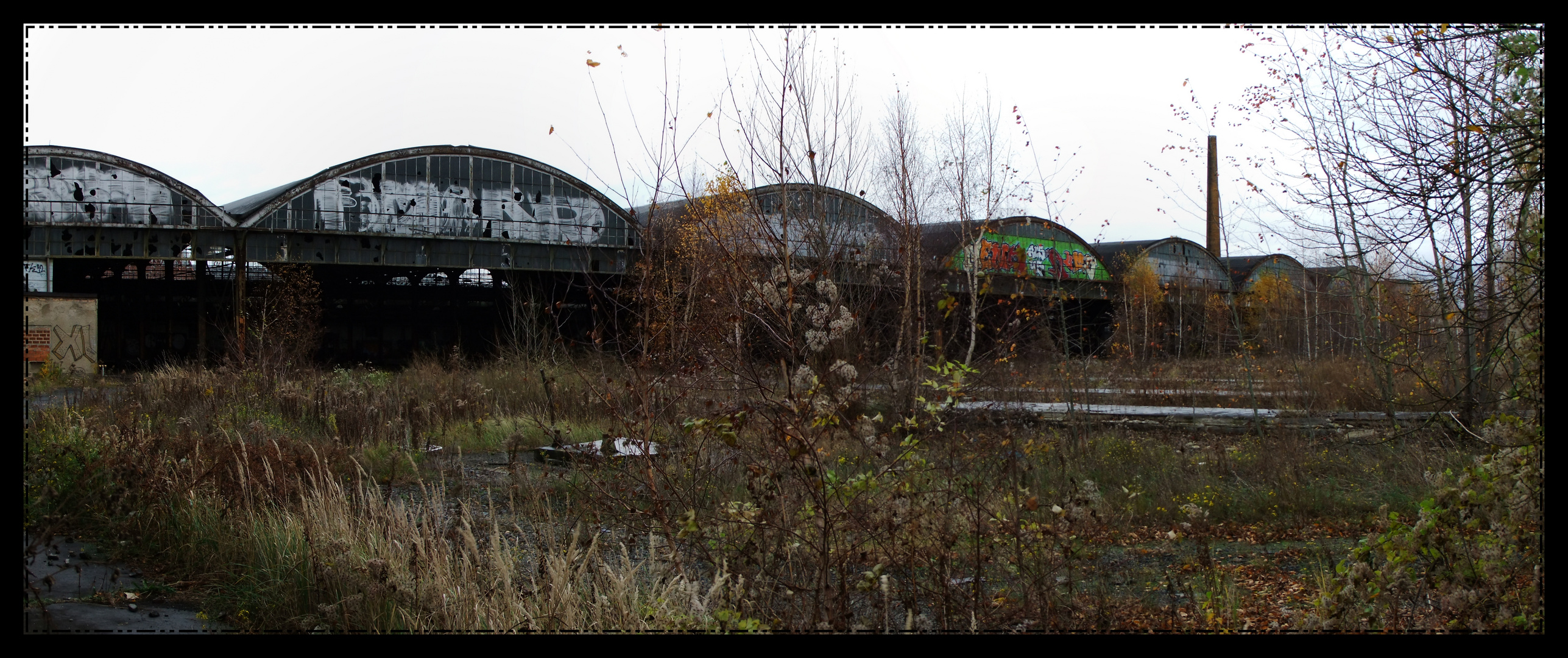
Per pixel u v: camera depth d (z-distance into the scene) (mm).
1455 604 5734
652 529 7223
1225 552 9781
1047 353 24703
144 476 9008
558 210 38156
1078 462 13328
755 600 6195
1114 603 6828
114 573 7242
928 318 19141
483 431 17500
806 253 9320
